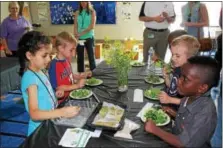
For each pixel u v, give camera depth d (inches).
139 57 191.6
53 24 251.3
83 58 169.6
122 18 238.1
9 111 122.3
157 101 66.4
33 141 45.6
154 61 106.0
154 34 148.4
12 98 137.4
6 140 97.2
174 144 44.1
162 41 149.9
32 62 54.7
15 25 152.5
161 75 91.0
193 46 64.9
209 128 42.1
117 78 80.2
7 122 111.7
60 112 51.2
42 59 54.2
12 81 143.6
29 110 51.2
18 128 106.7
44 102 56.8
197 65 43.4
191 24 149.5
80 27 165.3
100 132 48.9
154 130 46.9
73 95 69.4
